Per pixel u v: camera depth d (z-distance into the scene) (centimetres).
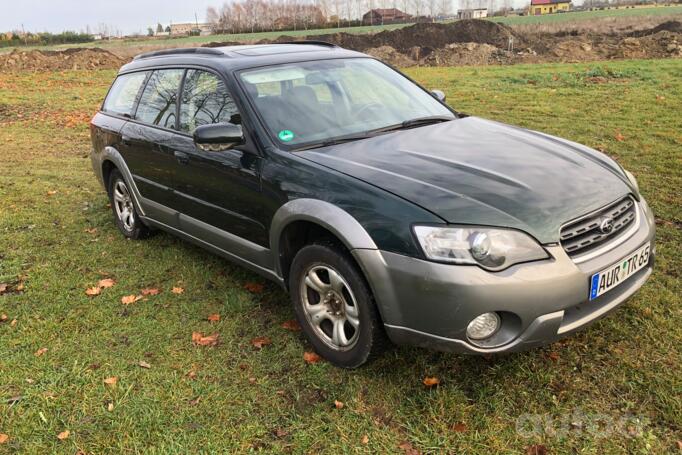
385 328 299
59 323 400
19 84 2075
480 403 297
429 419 289
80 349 367
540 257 273
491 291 264
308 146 361
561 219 283
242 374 334
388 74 464
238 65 411
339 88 419
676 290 392
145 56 547
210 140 354
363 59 470
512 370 320
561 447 267
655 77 1391
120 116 528
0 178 797
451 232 271
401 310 286
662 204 555
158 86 482
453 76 1733
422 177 307
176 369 341
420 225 277
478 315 268
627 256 300
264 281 447
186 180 428
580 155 358
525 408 292
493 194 290
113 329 389
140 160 485
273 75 409
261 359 347
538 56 2448
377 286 289
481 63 2462
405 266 278
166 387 324
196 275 466
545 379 310
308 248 329
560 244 279
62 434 288
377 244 287
